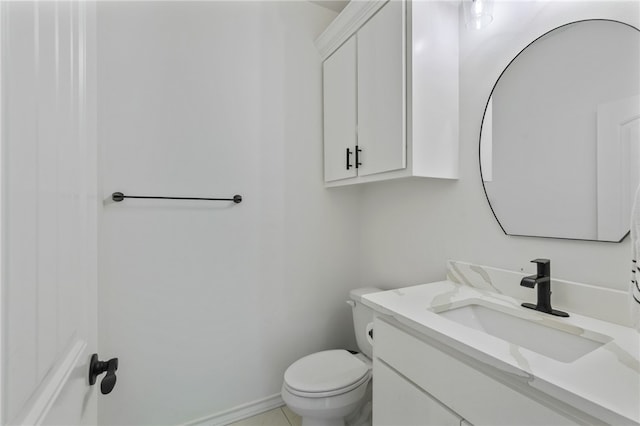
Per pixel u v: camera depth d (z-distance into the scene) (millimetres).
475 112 1251
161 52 1430
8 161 353
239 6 1628
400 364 932
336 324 1936
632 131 833
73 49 589
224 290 1594
